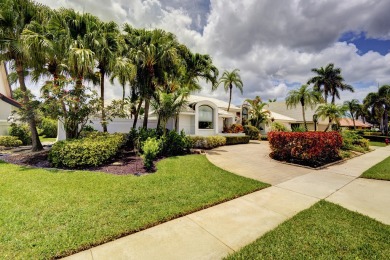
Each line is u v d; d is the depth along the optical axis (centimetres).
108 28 1155
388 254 271
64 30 959
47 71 1127
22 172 669
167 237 311
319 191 543
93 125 1453
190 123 1786
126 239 304
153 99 1280
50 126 2219
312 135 884
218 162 946
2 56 974
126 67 1129
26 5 931
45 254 260
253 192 532
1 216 358
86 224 336
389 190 552
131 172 703
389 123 4869
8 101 1769
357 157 1177
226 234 323
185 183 582
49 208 394
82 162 730
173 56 1267
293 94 2575
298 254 271
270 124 2711
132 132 1223
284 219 377
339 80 3525
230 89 2591
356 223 358
